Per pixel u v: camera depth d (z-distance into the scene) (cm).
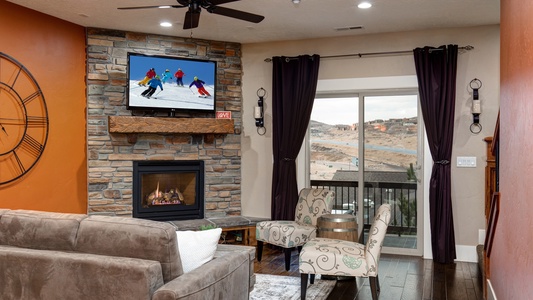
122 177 586
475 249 556
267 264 536
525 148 259
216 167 639
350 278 478
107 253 260
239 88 650
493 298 358
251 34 603
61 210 545
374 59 597
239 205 652
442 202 551
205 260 287
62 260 254
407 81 582
